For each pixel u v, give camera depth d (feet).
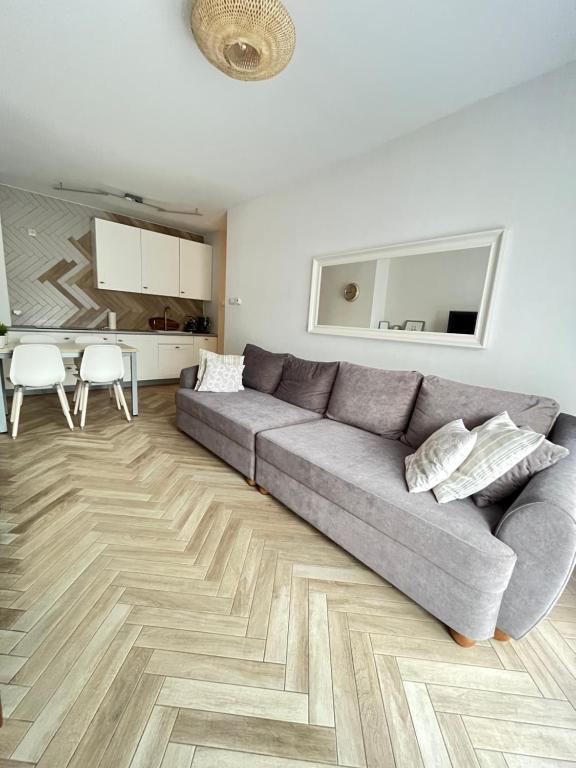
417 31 4.91
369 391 7.14
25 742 2.69
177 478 7.33
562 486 3.55
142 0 4.60
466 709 3.17
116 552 4.95
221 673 3.34
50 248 13.42
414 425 6.17
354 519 4.86
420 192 7.45
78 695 3.05
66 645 3.51
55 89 6.57
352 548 4.93
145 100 6.84
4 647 3.44
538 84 5.66
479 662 3.65
